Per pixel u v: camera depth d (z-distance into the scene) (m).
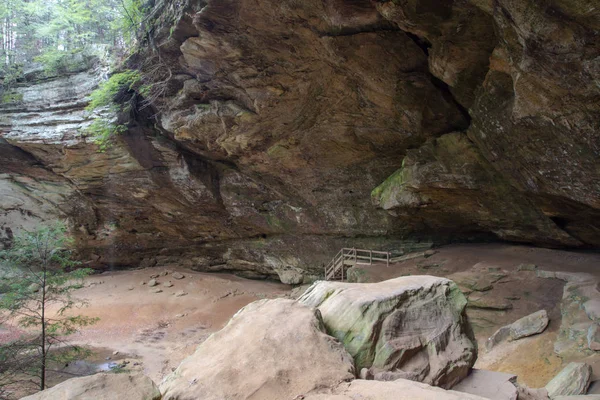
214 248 26.39
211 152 19.88
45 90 19.59
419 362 4.73
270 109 14.24
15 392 11.32
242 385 3.64
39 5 21.95
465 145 11.58
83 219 25.45
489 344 10.20
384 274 15.60
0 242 25.55
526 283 11.68
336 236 20.72
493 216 13.46
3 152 21.19
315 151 16.67
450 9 7.03
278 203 21.39
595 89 5.77
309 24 10.10
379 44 9.94
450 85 9.19
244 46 11.77
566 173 7.98
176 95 16.33
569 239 12.36
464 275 12.81
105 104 18.28
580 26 5.01
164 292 23.70
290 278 23.28
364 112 13.26
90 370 14.00
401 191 14.37
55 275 11.27
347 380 3.84
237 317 5.02
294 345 4.21
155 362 14.96
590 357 7.93
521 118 7.57
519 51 6.29
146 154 20.66
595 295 9.61
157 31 13.55
